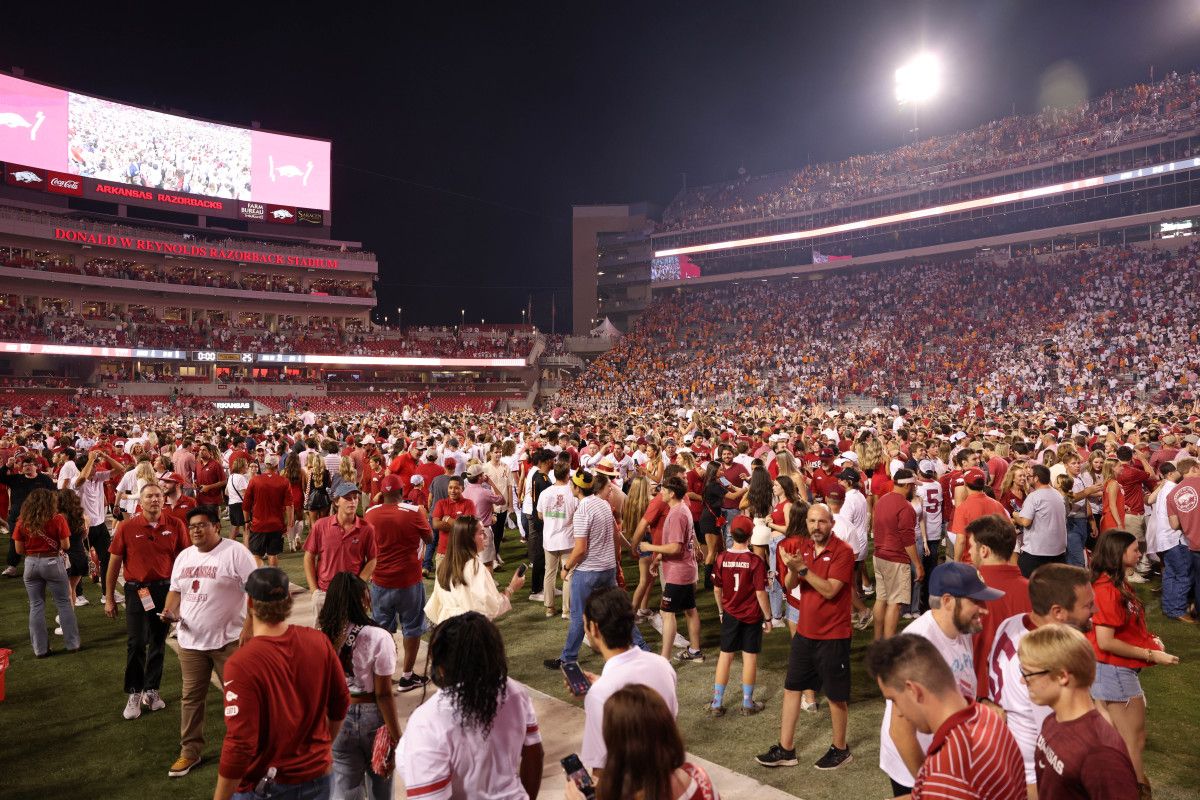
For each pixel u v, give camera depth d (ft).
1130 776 9.17
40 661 28.14
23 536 28.14
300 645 12.88
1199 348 128.26
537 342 228.43
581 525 24.99
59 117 178.50
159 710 23.66
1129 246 175.94
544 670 26.48
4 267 165.37
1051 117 203.82
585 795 9.86
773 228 233.35
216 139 203.62
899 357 163.63
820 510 18.88
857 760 19.22
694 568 26.18
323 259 220.23
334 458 47.09
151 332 180.14
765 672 25.86
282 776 12.48
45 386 164.55
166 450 56.54
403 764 10.85
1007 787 9.27
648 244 258.78
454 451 49.80
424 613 25.48
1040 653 9.91
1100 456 36.81
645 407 173.99
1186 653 26.17
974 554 16.38
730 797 17.47
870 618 30.37
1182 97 179.22
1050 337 149.48
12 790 18.62
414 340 217.97
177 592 19.95
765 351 186.91
